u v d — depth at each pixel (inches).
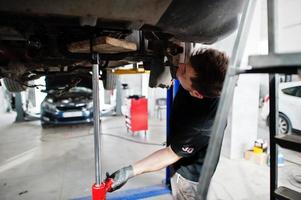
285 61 24.7
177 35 51.6
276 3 40.9
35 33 48.1
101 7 37.2
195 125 46.0
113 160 135.9
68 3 35.5
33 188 102.2
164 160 47.6
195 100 48.6
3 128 214.8
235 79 29.9
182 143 46.6
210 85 44.8
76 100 200.4
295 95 176.6
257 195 97.0
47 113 197.2
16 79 81.7
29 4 34.9
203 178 31.5
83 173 117.7
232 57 30.0
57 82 173.0
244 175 116.6
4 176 114.5
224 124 30.2
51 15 38.6
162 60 68.4
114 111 279.4
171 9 40.9
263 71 27.1
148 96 281.7
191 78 46.1
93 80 45.0
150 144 167.0
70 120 196.1
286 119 180.2
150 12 40.4
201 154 51.6
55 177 113.2
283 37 158.1
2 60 64.2
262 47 183.6
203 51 49.4
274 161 49.2
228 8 44.2
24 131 203.5
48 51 50.3
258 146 140.3
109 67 100.7
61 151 151.3
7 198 93.9
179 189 56.2
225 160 137.9
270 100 48.6
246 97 139.4
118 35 50.9
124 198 91.4
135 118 188.7
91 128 213.8
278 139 44.3
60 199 93.0
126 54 57.5
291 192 45.5
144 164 47.0
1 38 53.1
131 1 37.3
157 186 101.7
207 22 45.9
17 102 241.8
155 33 61.1
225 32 50.9
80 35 49.3
